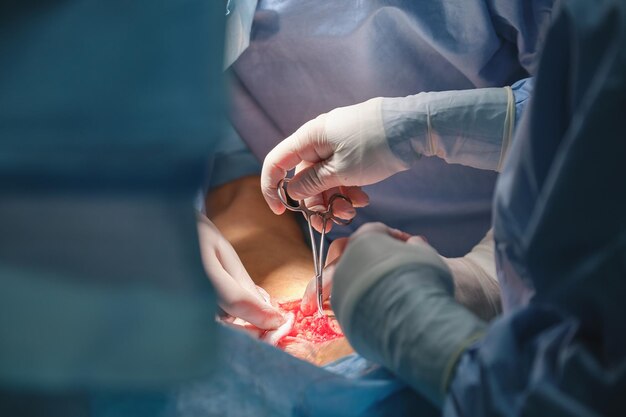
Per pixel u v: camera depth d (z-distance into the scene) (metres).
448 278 0.83
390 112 1.31
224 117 0.65
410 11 1.42
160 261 0.65
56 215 0.63
